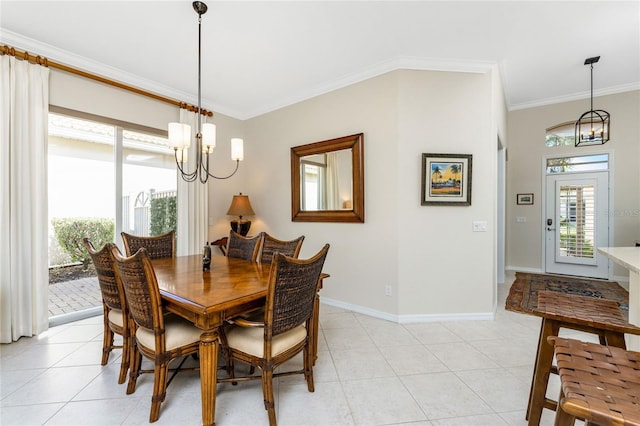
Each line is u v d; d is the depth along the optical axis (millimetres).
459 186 2908
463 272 2953
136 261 1454
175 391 1808
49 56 2650
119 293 1812
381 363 2141
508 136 5148
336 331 2709
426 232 2932
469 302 2959
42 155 2588
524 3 2117
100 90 3016
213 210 4086
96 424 1515
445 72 2922
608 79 3742
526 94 4352
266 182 4129
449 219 2939
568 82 3814
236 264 2414
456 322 2908
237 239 2883
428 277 2938
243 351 1575
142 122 3355
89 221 3188
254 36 2488
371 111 3082
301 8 2143
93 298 3318
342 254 3338
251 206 4289
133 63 2939
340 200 3309
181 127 2025
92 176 3174
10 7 2105
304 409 1642
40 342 2443
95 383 1873
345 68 3049
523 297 3666
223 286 1699
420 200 2920
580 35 2564
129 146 3396
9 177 2418
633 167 4277
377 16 2240
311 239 3621
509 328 2760
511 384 1885
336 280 3396
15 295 2459
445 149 2920
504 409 1651
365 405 1679
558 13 2236
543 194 4949
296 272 1490
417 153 2912
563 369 954
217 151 4117
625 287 4066
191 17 2238
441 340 2512
